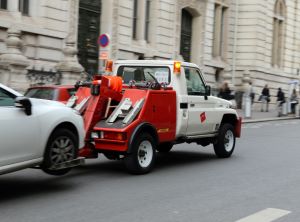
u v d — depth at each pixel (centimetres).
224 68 3525
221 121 1162
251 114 2972
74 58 2073
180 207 689
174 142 1026
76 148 805
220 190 809
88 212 654
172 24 2936
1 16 1931
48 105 764
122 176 923
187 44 3212
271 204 719
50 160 755
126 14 2572
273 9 3881
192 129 1055
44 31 2073
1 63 1773
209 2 3303
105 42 1711
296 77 4262
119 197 746
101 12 2478
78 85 979
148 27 2816
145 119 923
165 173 962
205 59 3297
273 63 4012
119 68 1087
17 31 1830
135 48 2636
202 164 1087
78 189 801
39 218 622
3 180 870
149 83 950
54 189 799
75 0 2228
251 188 830
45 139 738
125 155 920
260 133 1919
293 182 891
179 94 1010
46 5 2091
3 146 664
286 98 3319
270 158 1200
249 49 3634
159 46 2836
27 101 699
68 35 2197
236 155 1248
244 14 3653
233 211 672
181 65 1023
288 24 4147
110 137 901
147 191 792
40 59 2072
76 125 802
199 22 3234
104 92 921
